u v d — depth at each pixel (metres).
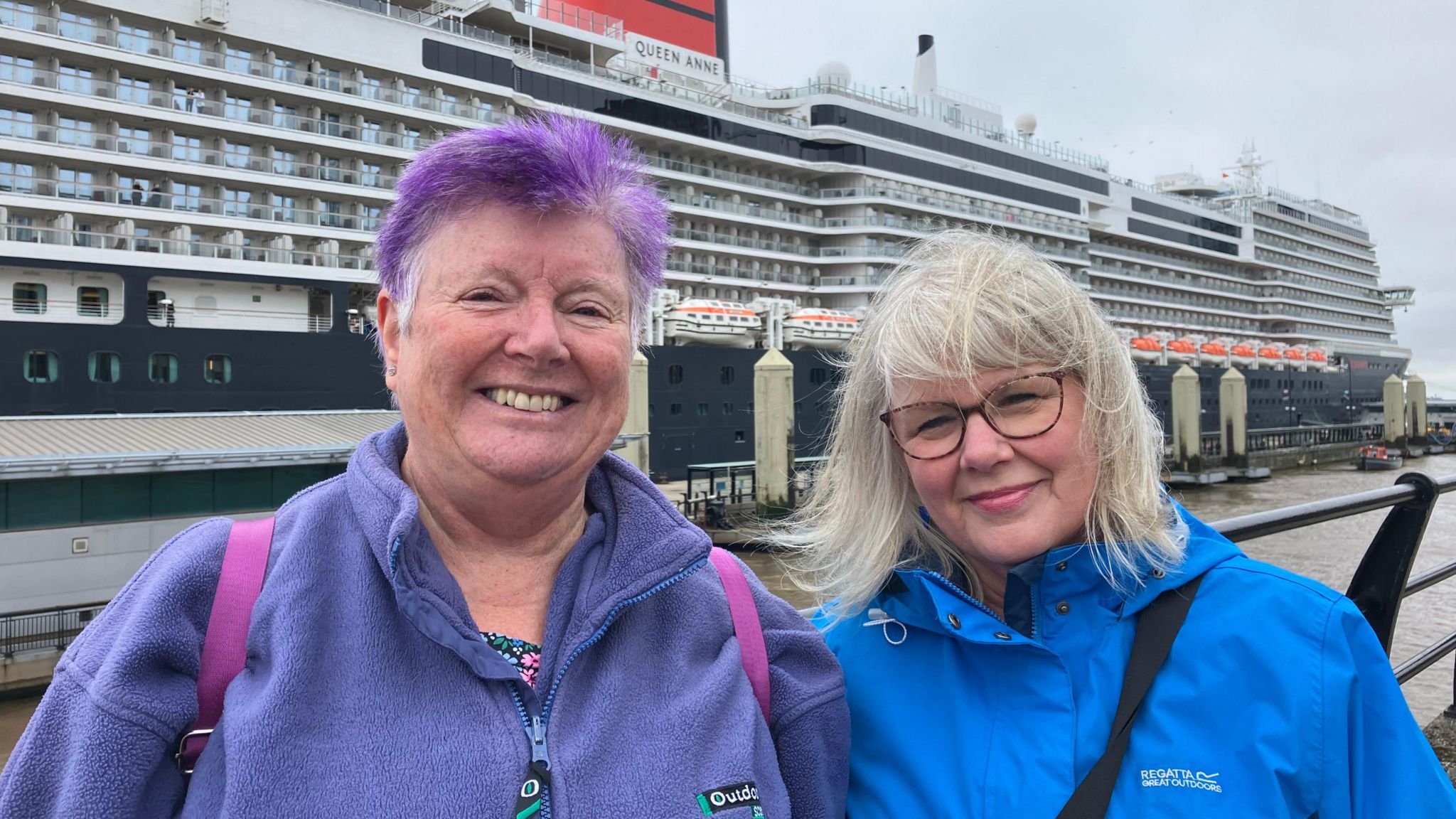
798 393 25.89
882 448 1.98
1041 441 1.69
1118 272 39.25
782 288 27.41
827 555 2.09
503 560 1.63
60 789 1.30
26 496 10.52
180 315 16.16
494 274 1.47
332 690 1.38
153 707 1.31
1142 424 1.76
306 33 17.84
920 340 1.73
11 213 14.95
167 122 15.97
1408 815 1.50
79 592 10.82
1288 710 1.54
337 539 1.52
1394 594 3.18
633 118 24.48
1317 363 49.19
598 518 1.67
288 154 17.89
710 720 1.52
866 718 1.95
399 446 1.70
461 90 20.05
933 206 30.23
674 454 23.27
